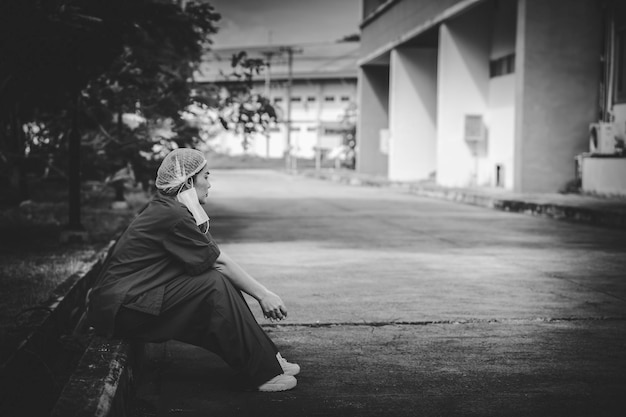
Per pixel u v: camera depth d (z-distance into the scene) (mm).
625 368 4852
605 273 8656
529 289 7629
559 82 20594
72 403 3371
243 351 4301
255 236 12336
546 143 20719
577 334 5750
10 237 10602
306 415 4000
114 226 12188
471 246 11133
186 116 13320
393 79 32625
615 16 20234
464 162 26359
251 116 11477
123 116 13469
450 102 26062
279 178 38156
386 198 22219
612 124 19531
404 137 32688
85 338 5531
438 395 4320
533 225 14414
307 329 5906
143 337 4195
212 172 48156
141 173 13273
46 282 7074
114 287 4160
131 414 3990
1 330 5172
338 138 56219
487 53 26188
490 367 4875
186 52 11477
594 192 19641
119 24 7695
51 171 15859
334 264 9312
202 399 4254
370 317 6316
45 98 9891
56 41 6523
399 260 9664
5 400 4363
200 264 4203
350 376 4688
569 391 4383
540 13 20391
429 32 28469
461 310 6602
